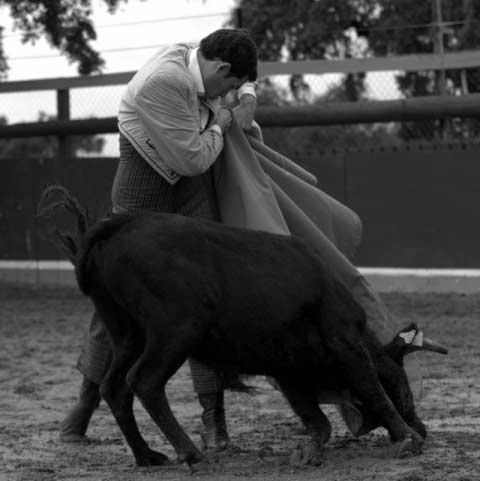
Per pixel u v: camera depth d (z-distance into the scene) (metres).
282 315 7.03
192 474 6.99
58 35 23.53
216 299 6.91
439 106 19.83
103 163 22.98
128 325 7.16
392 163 20.81
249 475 6.99
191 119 7.50
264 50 25.64
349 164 21.06
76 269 7.00
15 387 11.61
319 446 7.40
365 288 7.74
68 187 23.28
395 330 7.76
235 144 7.91
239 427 9.06
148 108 7.48
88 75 22.75
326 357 7.22
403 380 7.51
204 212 7.90
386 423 7.32
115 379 7.25
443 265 20.61
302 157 21.34
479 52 20.22
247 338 7.02
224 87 7.64
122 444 8.41
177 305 6.82
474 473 6.79
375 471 6.97
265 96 22.69
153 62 7.62
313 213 8.10
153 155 7.66
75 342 15.38
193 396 10.79
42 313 18.88
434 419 9.17
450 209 20.53
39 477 7.14
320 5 25.28
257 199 7.74
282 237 7.29
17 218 24.05
